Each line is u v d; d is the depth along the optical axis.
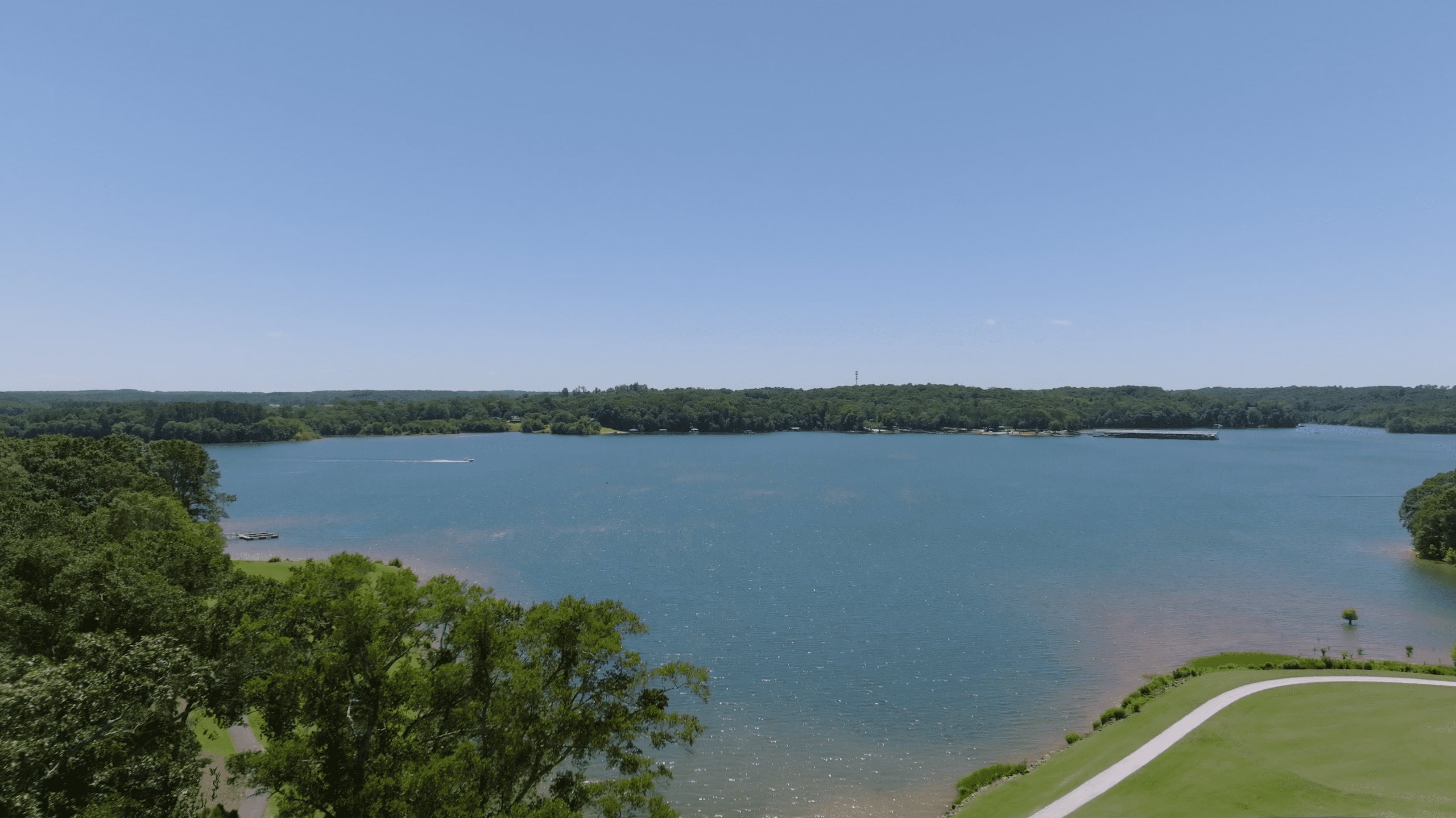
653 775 29.25
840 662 60.38
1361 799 31.58
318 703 24.06
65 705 19.77
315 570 27.84
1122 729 44.44
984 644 64.50
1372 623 70.44
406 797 21.47
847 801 40.16
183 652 24.08
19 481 65.12
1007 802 37.03
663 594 81.31
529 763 25.70
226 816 29.30
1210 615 72.88
